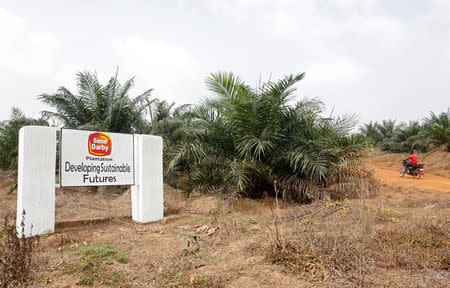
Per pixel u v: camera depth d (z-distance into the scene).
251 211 8.15
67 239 5.29
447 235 4.59
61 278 3.76
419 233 4.66
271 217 7.06
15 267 3.59
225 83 8.85
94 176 6.66
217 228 5.96
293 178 9.05
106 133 6.86
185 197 9.62
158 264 4.18
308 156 8.79
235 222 6.27
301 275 3.54
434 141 21.81
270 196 9.88
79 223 6.64
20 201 5.79
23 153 5.82
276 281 3.43
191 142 9.72
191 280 3.46
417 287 3.12
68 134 6.39
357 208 6.36
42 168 6.00
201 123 10.14
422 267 3.66
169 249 4.85
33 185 5.88
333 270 3.56
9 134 16.45
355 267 3.64
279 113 9.54
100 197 10.79
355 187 8.85
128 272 3.93
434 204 7.80
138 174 7.19
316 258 3.86
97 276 3.79
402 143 27.42
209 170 9.77
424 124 25.44
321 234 4.85
